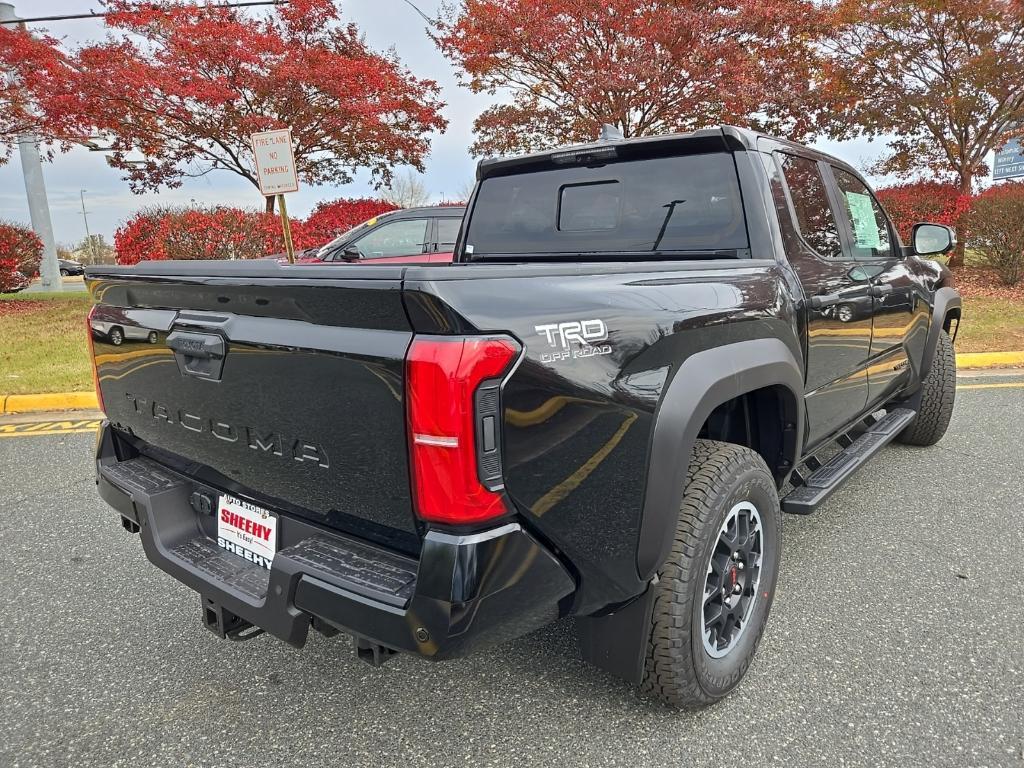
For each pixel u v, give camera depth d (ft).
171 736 7.58
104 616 10.08
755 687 8.11
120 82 37.27
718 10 38.27
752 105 39.83
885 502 13.56
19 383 23.34
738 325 7.71
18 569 11.50
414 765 7.06
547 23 36.50
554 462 5.67
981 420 18.94
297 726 7.70
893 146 50.80
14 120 43.16
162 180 46.44
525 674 8.49
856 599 10.00
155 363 7.48
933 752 7.01
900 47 44.32
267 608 6.23
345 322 5.49
